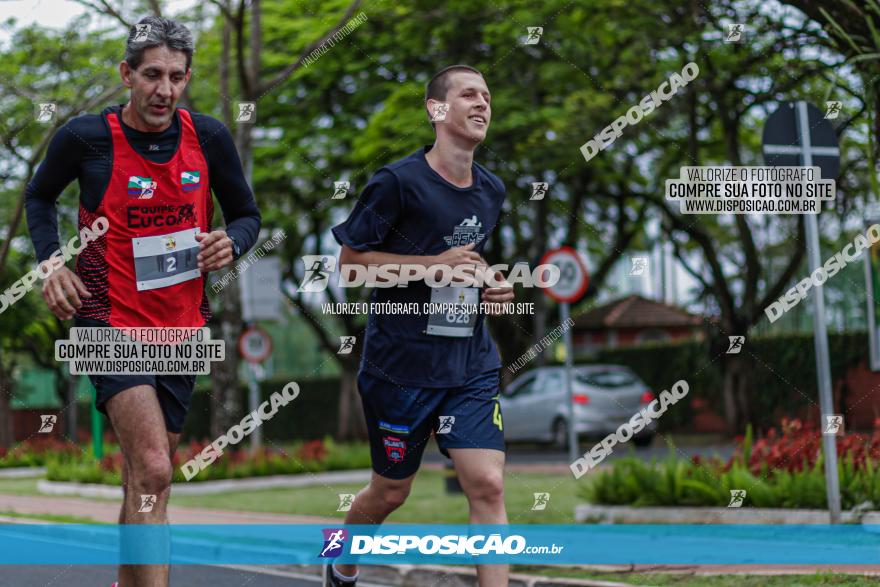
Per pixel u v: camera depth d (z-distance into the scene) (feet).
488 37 135.95
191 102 114.52
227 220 33.30
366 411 34.14
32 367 263.29
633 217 171.63
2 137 108.27
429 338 32.58
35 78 107.55
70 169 30.17
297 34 143.02
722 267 137.80
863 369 107.55
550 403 155.43
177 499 93.45
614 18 123.95
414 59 142.51
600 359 191.11
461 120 32.37
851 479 59.16
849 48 56.08
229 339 116.78
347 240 33.01
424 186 32.58
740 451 68.49
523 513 69.77
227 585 49.90
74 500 98.63
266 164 153.38
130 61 29.30
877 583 39.52
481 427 32.45
